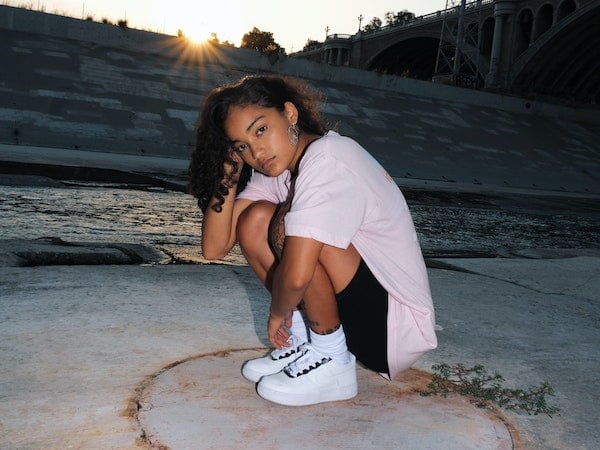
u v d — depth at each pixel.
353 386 1.95
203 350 2.28
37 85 19.06
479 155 24.38
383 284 1.78
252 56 27.11
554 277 4.43
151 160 15.05
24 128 16.50
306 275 1.64
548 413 1.99
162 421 1.69
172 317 2.65
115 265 3.79
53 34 23.36
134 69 22.72
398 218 1.77
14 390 1.83
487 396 2.05
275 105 1.66
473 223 9.26
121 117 18.81
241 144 1.69
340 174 1.64
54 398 1.79
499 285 3.93
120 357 2.14
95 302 2.77
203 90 22.78
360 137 22.75
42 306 2.65
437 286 3.71
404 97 29.25
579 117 33.62
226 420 1.73
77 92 19.50
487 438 1.76
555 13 48.88
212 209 1.95
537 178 23.55
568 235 8.94
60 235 5.17
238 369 2.12
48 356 2.10
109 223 6.09
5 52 20.66
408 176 20.11
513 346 2.69
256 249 1.94
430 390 2.08
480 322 3.01
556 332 2.97
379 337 1.85
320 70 28.28
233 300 3.02
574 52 49.72
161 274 3.45
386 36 73.31
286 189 1.93
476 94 31.30
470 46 56.00
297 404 1.86
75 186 9.27
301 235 1.60
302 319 1.96
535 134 29.45
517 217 11.02
